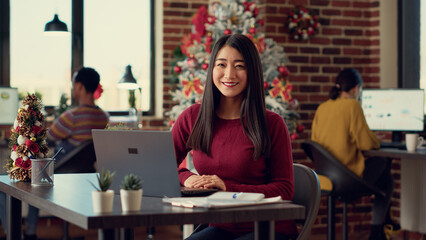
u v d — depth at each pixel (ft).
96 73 14.06
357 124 13.33
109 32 18.84
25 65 18.03
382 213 13.87
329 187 12.83
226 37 7.32
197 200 5.62
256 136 7.04
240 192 6.05
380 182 14.01
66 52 18.37
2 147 14.26
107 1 18.80
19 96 17.70
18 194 6.88
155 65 19.24
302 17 15.65
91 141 12.90
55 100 18.25
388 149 13.60
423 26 16.31
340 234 16.40
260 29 15.56
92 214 4.94
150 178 6.24
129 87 15.98
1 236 15.78
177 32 18.65
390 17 16.58
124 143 6.37
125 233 7.61
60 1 18.31
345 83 13.97
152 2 19.17
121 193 5.16
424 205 15.43
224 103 7.39
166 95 18.57
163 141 6.07
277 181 7.00
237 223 6.98
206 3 18.88
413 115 14.96
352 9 16.58
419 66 16.44
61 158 12.82
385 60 16.65
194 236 7.00
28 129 7.69
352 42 16.60
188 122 7.71
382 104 15.29
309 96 16.05
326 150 12.98
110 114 18.76
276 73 13.50
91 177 8.08
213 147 7.23
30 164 7.62
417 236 15.79
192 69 13.60
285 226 6.93
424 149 13.65
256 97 7.18
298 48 15.89
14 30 17.92
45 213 15.99
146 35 19.20
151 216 5.00
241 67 7.16
